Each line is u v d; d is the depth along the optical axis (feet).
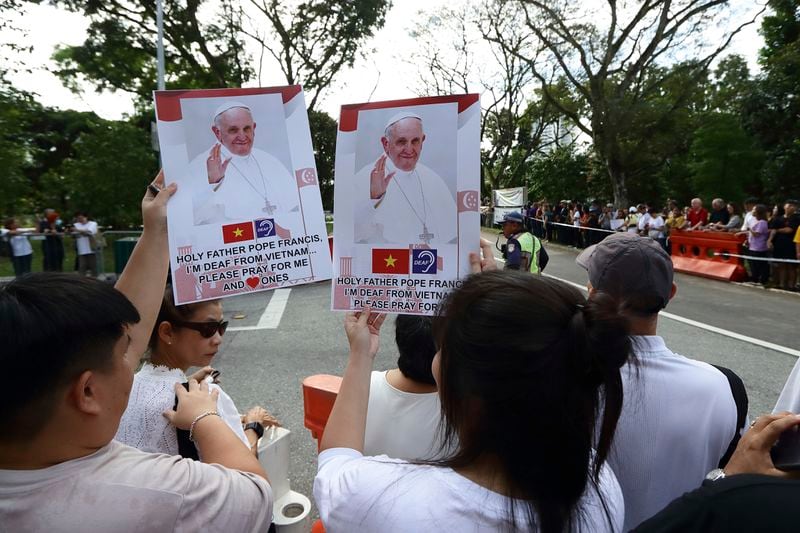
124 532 2.87
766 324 23.44
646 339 4.71
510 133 100.58
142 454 3.29
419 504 2.74
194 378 5.09
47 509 2.81
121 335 3.17
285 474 7.20
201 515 3.13
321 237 4.78
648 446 4.49
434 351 5.53
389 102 4.56
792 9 63.77
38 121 69.10
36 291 2.91
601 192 95.25
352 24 53.88
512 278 2.99
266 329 23.39
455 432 3.05
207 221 4.60
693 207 42.45
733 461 3.35
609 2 62.59
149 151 57.00
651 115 63.41
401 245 4.65
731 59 67.26
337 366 18.12
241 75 56.75
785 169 62.85
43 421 2.85
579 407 2.68
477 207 4.52
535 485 2.68
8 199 44.70
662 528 2.27
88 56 53.47
